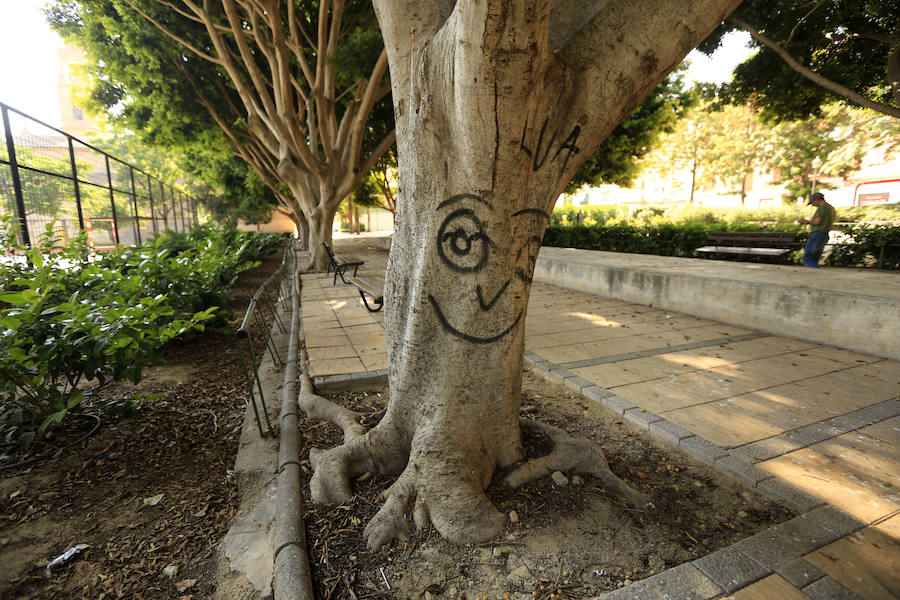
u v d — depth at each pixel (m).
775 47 7.18
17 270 4.58
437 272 2.27
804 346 4.81
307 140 14.33
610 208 27.23
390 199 22.02
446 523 2.16
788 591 1.76
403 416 2.57
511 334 2.37
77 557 2.20
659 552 2.03
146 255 5.23
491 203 2.10
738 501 2.38
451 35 1.84
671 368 4.23
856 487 2.41
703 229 9.98
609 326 5.76
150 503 2.60
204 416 3.65
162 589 2.02
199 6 9.78
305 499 2.49
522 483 2.47
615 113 2.08
